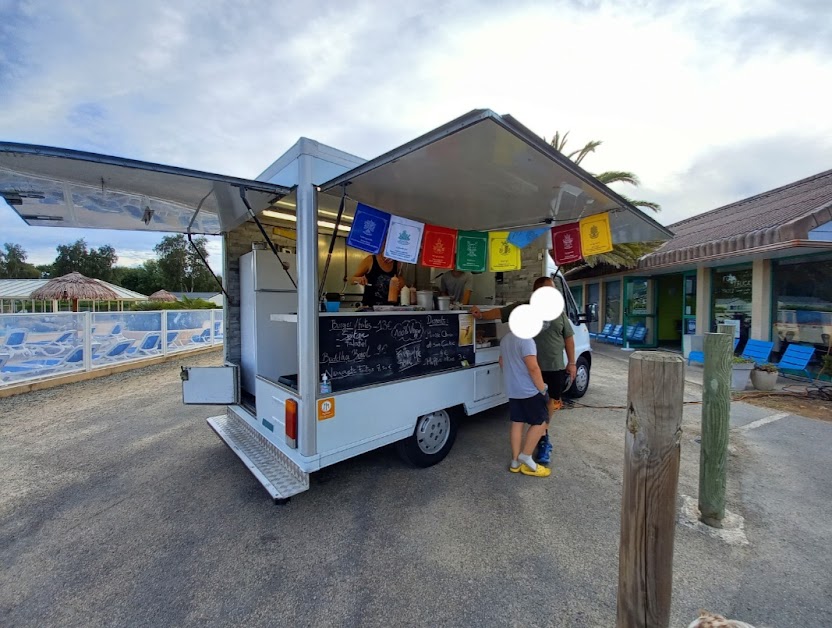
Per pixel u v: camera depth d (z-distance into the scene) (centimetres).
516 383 329
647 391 136
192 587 209
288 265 397
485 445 400
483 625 184
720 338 257
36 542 248
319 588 208
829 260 633
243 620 188
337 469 345
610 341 1232
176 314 999
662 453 135
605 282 1304
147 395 625
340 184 266
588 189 301
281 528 260
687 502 294
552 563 226
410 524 264
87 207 306
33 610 194
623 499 144
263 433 317
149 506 289
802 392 593
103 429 462
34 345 668
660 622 139
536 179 278
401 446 336
